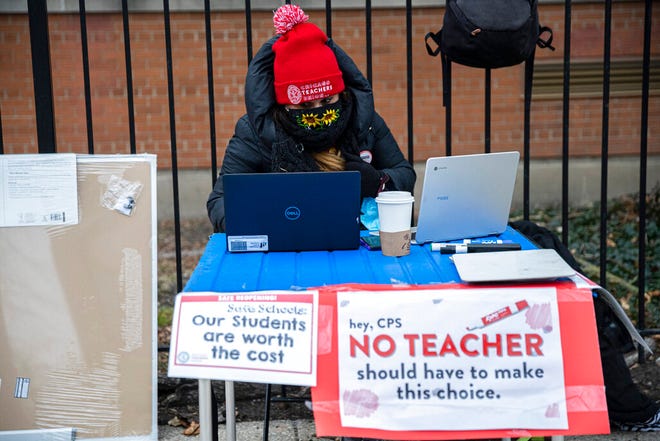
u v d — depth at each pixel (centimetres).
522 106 815
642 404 333
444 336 215
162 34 777
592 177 827
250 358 216
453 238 276
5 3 747
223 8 770
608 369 326
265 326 217
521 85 812
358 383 215
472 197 271
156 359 308
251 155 325
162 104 789
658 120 816
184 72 785
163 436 355
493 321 215
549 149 823
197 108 793
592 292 238
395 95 805
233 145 327
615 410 334
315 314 217
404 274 235
